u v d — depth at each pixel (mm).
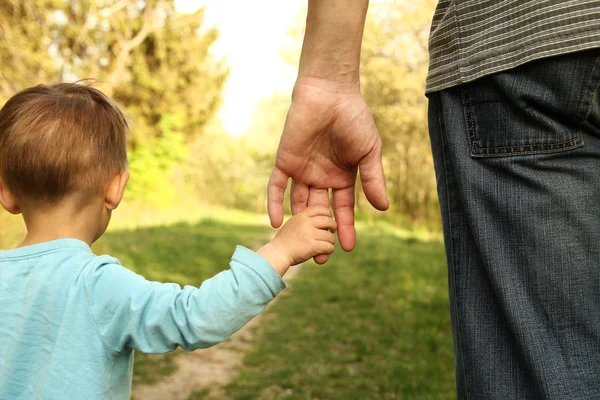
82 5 11695
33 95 1424
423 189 16453
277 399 3748
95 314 1223
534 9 1084
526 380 1090
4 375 1192
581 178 1070
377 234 12836
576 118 1061
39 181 1336
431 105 1301
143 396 3725
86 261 1281
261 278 1284
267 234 12695
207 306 1239
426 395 3734
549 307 1060
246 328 5340
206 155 21422
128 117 1578
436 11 1296
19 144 1337
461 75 1165
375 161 1462
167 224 11617
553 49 1052
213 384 3986
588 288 1058
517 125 1104
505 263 1091
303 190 1523
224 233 11539
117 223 10570
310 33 1393
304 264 8633
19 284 1251
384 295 6496
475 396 1136
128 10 13203
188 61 15156
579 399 1023
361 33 1379
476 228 1126
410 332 5070
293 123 1431
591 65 1040
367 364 4359
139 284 1257
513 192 1096
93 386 1200
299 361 4438
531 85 1082
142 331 1222
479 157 1142
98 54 12758
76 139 1370
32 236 1353
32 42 10133
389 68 15148
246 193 25578
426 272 7906
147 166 13820
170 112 15016
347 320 5555
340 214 1535
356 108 1422
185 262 7711
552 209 1065
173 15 14461
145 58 14320
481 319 1144
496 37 1133
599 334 1053
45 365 1196
